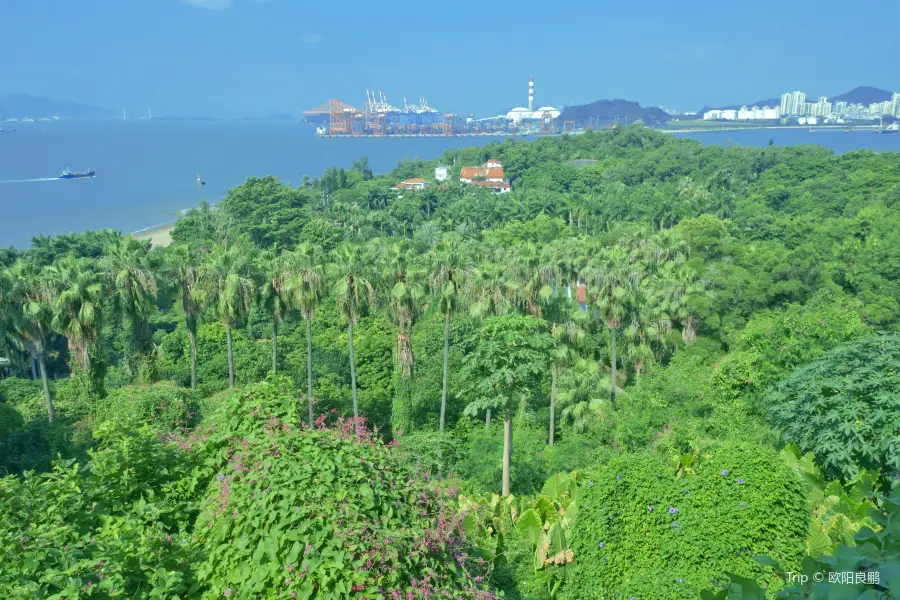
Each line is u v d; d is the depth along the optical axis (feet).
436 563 28.43
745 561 37.11
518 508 49.37
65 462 29.73
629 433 71.87
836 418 46.21
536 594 40.50
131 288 114.42
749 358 69.67
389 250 115.65
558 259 169.58
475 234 314.14
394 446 38.14
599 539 39.91
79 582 21.88
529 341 71.20
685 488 40.42
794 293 135.13
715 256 170.30
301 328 154.51
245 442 31.07
